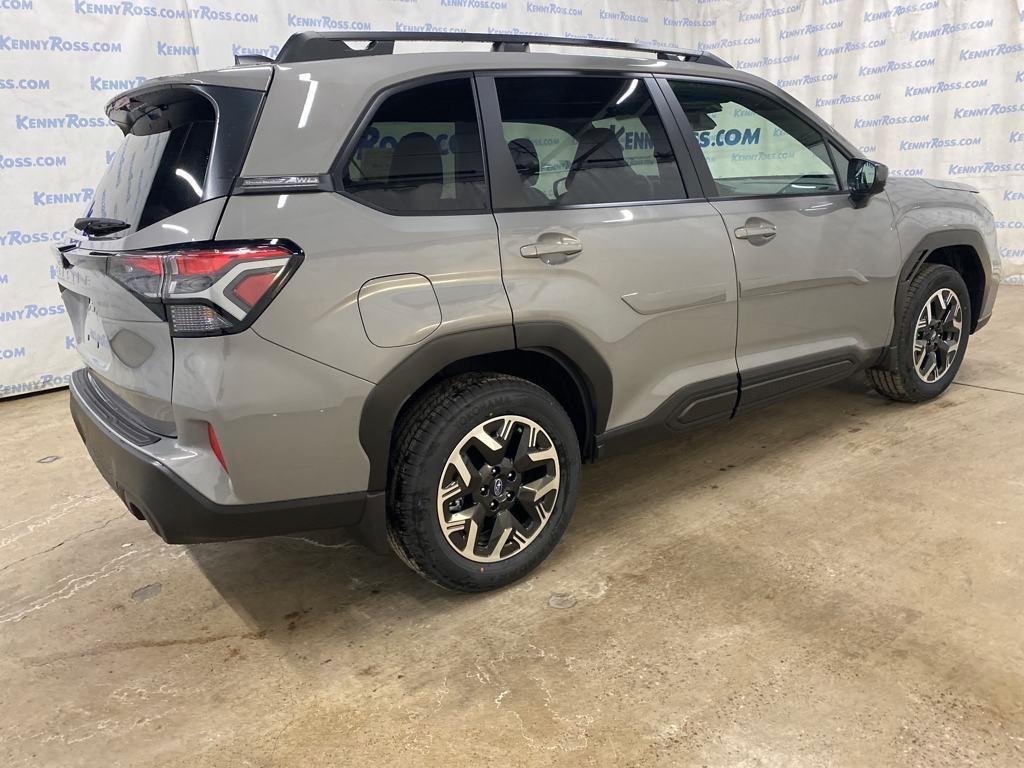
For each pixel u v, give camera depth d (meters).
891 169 6.58
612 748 1.62
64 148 4.42
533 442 2.18
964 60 5.99
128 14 4.50
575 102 2.31
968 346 4.50
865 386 3.90
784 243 2.73
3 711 1.85
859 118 6.68
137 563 2.54
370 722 1.75
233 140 1.75
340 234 1.80
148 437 1.87
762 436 3.33
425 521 2.00
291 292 1.72
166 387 1.75
